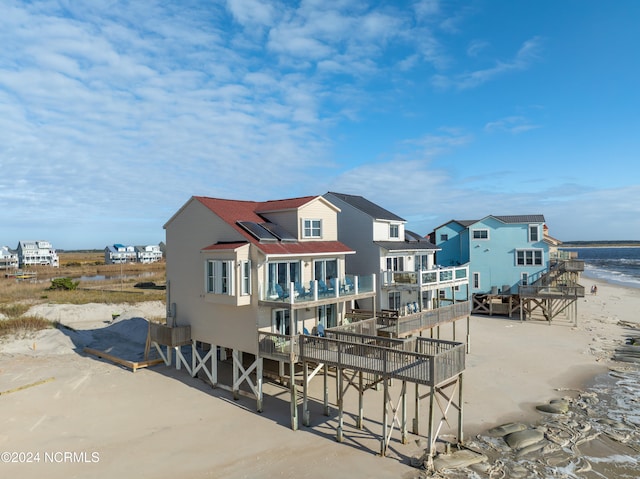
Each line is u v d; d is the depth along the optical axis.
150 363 25.39
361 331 21.27
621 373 24.64
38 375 23.72
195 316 23.03
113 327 36.12
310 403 20.05
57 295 52.22
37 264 131.75
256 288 19.66
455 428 17.53
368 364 15.90
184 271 23.61
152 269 112.50
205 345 29.27
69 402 19.88
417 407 17.00
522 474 14.15
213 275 20.81
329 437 16.58
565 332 35.19
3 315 38.25
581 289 37.44
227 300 19.88
